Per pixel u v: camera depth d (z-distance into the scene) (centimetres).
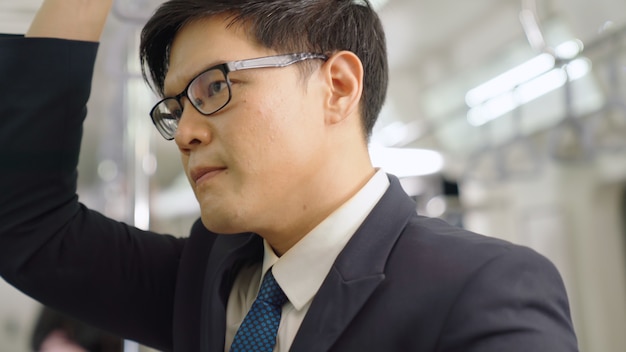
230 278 99
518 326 73
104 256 109
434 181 566
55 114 103
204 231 111
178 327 103
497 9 460
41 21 105
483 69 537
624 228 520
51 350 223
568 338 76
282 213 89
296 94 89
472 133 592
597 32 344
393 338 78
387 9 455
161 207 229
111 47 195
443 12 469
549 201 559
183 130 88
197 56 89
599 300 524
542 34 330
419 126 621
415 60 568
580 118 444
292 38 90
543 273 80
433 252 83
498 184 586
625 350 515
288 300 89
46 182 105
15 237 106
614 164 492
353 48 96
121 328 114
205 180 87
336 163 92
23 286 109
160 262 114
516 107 516
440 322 77
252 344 86
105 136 231
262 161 86
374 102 101
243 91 86
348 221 90
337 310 81
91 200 251
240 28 88
